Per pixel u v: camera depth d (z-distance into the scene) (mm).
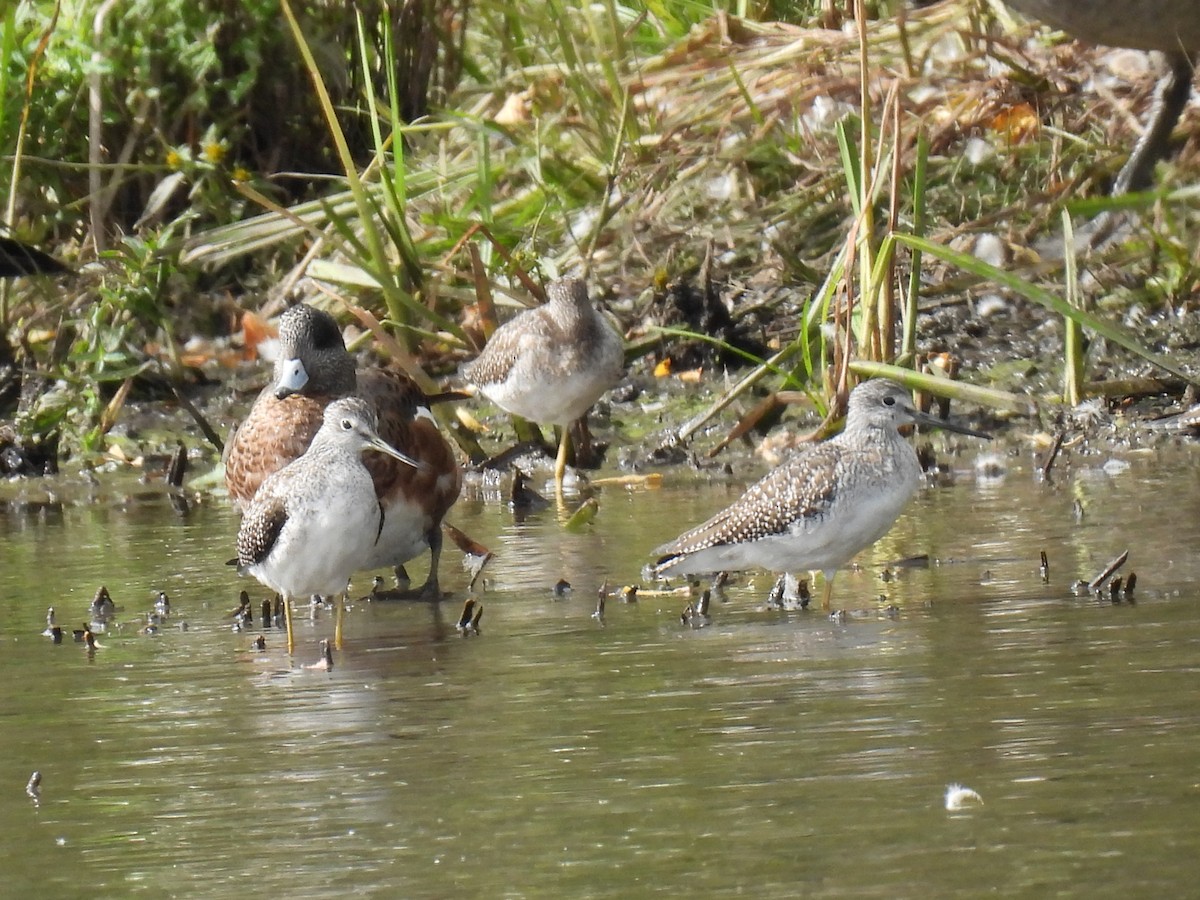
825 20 18000
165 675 8617
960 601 9375
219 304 16531
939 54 17562
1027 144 16188
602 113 16891
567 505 12727
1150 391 14156
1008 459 13336
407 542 10625
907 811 6266
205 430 14469
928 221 15953
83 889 5922
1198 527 10734
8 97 16844
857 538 9578
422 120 17750
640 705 7699
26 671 8766
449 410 14289
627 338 15453
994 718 7250
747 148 16469
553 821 6332
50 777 7094
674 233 16203
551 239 16391
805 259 15906
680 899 5625
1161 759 6648
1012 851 5875
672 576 10289
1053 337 14969
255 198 14562
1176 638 8336
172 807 6680
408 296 14492
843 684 7875
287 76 17406
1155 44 13789
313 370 11109
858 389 9781
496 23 18516
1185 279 14945
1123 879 5621
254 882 5910
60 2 16484
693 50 17641
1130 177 15070
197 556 11398
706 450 14016
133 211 17328
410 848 6148
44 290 16250
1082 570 9867
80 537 12125
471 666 8539
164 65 17047
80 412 15016
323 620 9758
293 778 6945
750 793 6523
